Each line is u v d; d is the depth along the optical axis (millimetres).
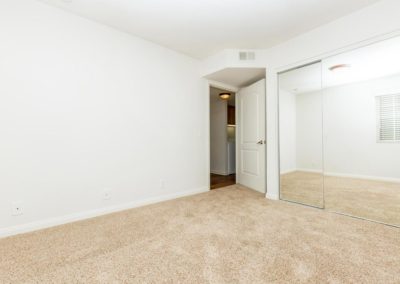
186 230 1768
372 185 3268
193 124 3145
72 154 2006
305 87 3035
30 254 1386
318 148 3150
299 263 1259
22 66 1745
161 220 2008
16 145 1714
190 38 2555
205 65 3176
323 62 2480
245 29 2344
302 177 3064
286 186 2945
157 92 2701
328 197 2779
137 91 2498
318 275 1138
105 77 2234
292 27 2305
